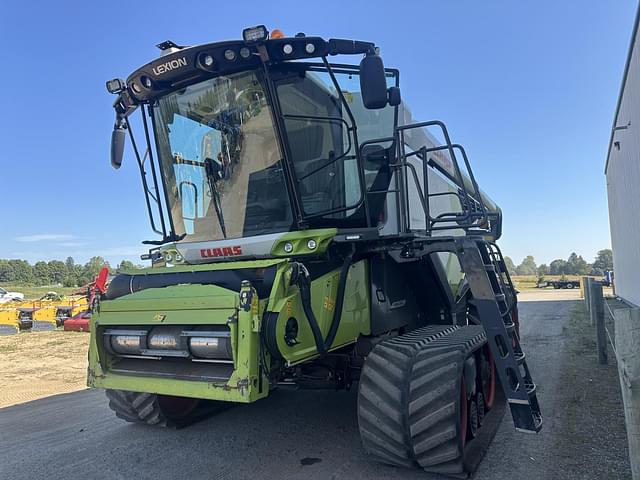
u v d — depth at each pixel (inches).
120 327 163.5
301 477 149.4
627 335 112.8
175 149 194.9
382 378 147.6
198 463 163.5
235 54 161.6
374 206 186.2
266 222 179.6
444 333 180.4
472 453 155.9
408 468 151.9
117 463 166.2
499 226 442.3
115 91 186.1
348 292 167.8
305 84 171.5
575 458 157.3
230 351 136.1
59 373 346.0
